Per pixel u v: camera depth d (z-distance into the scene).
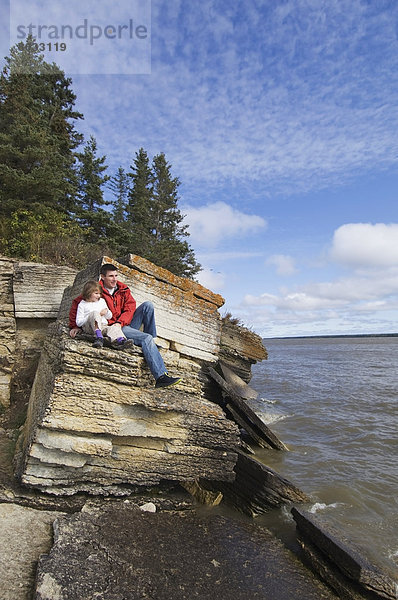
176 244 30.41
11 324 8.21
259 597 3.48
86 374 4.41
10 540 3.55
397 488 7.23
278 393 19.75
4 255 10.07
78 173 22.98
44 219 12.61
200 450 5.22
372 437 11.02
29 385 8.15
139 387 4.74
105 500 4.68
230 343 11.48
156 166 33.53
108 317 4.98
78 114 22.39
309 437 11.12
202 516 5.02
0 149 13.20
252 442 10.09
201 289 7.14
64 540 3.54
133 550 3.71
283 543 4.81
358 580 3.75
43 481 4.32
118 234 20.98
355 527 5.62
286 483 6.04
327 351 83.00
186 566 3.69
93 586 3.01
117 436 4.67
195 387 5.96
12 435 6.28
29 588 2.96
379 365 39.06
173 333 6.53
